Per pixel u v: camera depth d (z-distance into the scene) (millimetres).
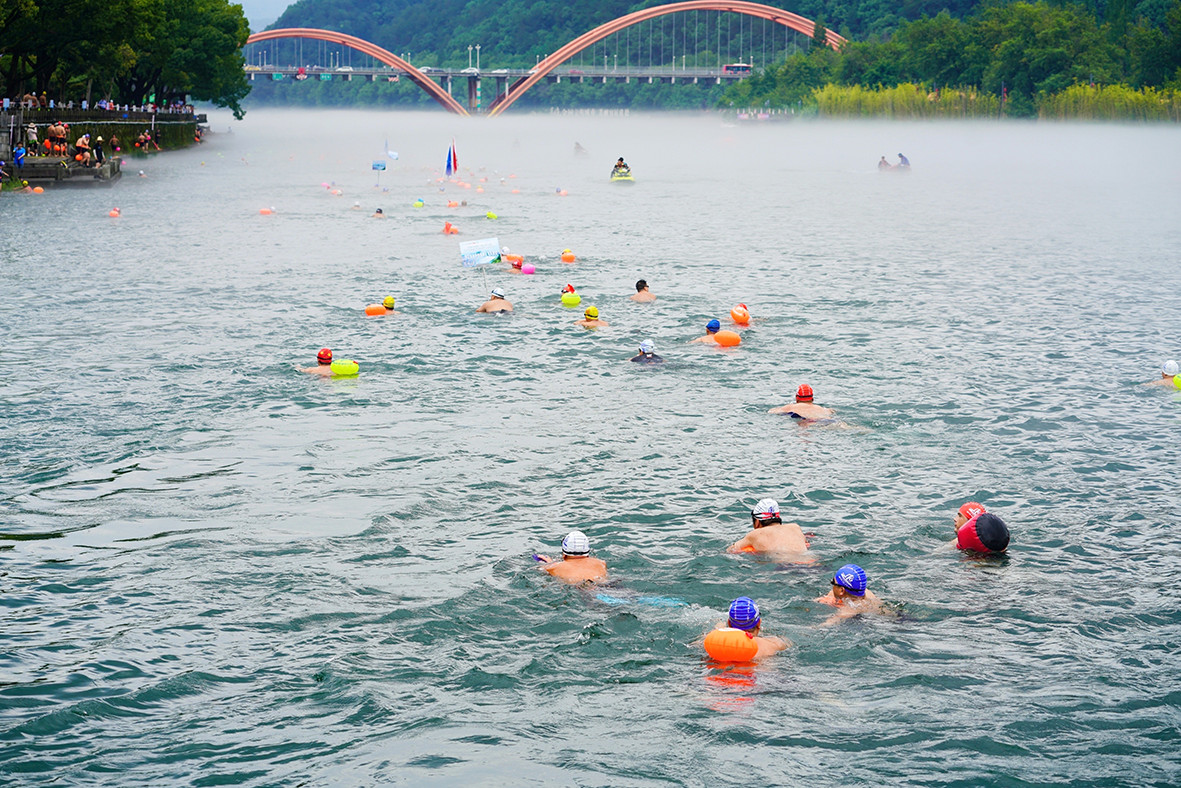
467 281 29281
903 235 42594
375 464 14227
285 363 19688
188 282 28844
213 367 19328
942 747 7680
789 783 7242
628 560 11133
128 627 9531
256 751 7602
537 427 15930
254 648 9172
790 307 26016
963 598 10266
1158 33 128625
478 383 18453
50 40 68312
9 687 8414
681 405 17203
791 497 13086
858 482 13641
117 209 48438
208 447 14883
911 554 11352
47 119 71938
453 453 14695
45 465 14039
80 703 8195
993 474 14000
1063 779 7316
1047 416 16766
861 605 10008
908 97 146625
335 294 27078
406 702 8305
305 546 11469
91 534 11742
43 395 17391
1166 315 25344
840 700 8359
